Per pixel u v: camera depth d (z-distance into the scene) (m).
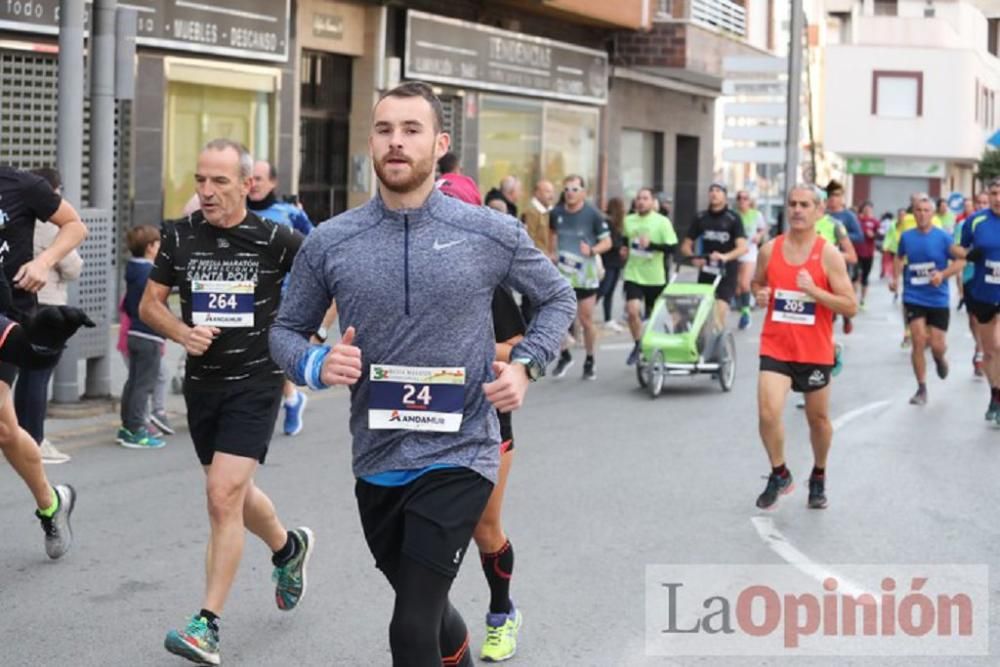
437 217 5.27
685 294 16.80
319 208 25.08
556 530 9.58
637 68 33.59
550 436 13.49
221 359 7.02
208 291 7.07
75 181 13.29
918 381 16.20
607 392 16.78
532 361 5.27
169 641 6.66
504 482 6.71
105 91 13.87
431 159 5.23
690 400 16.23
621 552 9.02
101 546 8.96
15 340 5.95
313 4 23.72
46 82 18.77
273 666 6.82
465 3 27.73
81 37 13.25
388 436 5.27
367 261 5.23
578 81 31.62
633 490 10.97
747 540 9.41
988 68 72.19
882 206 70.19
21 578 8.23
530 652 7.06
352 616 7.60
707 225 18.42
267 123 22.84
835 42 76.06
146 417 12.29
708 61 34.25
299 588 7.56
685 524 9.85
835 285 10.08
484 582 8.24
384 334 5.25
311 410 14.67
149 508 10.00
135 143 20.12
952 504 10.73
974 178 71.56
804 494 10.95
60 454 11.61
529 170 30.30
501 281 5.41
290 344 5.34
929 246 16.00
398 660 5.05
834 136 69.56
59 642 7.14
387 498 5.31
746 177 48.62
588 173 32.94
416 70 26.03
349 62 25.47
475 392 5.31
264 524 7.36
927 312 16.12
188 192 21.44
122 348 12.65
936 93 68.44
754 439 13.49
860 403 16.20
